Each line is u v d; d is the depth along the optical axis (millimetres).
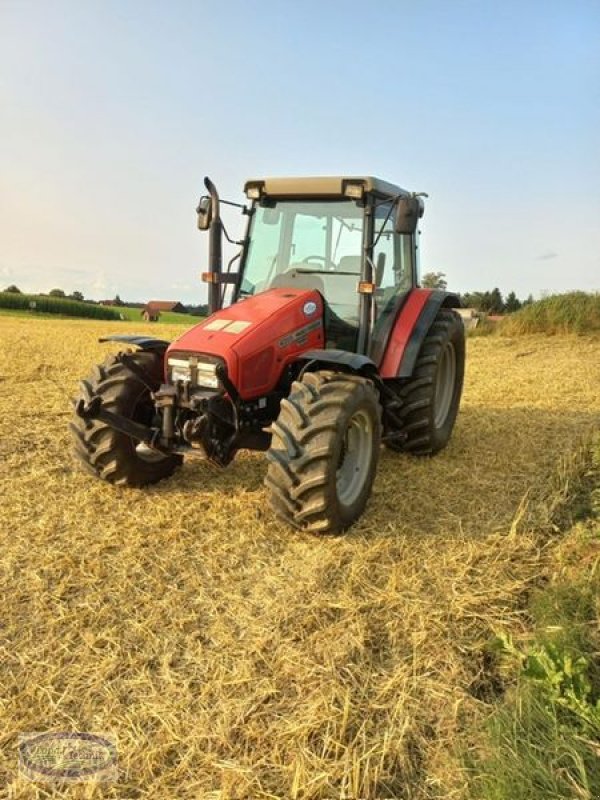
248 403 4363
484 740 2408
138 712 2557
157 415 4641
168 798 2184
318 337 4828
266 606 3291
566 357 13328
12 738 2428
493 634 3088
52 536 4051
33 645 2963
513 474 5426
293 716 2531
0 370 11812
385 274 5340
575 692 2391
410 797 2205
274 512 4059
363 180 4793
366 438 4402
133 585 3492
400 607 3301
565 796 2061
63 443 6234
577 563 3717
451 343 6152
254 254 5363
